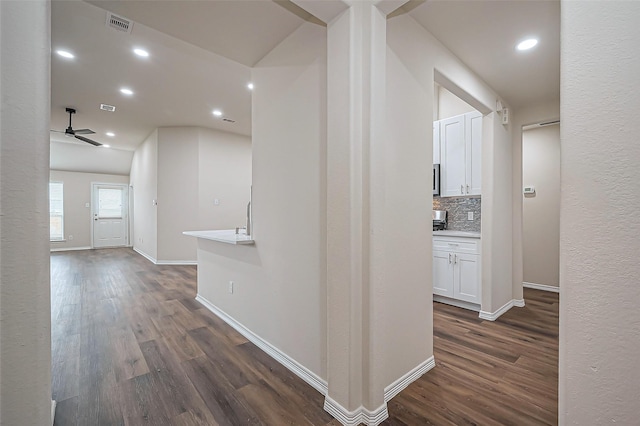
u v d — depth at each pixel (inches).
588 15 27.5
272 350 89.1
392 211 70.1
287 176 83.3
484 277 122.0
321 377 72.4
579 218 27.7
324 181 71.6
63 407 65.8
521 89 120.1
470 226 155.9
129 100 171.2
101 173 338.0
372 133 60.3
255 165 97.7
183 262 237.9
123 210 352.2
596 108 27.0
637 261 25.0
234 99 169.8
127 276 193.9
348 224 60.2
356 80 60.6
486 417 63.1
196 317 121.0
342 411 61.4
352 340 60.6
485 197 122.8
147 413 64.1
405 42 74.0
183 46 108.1
